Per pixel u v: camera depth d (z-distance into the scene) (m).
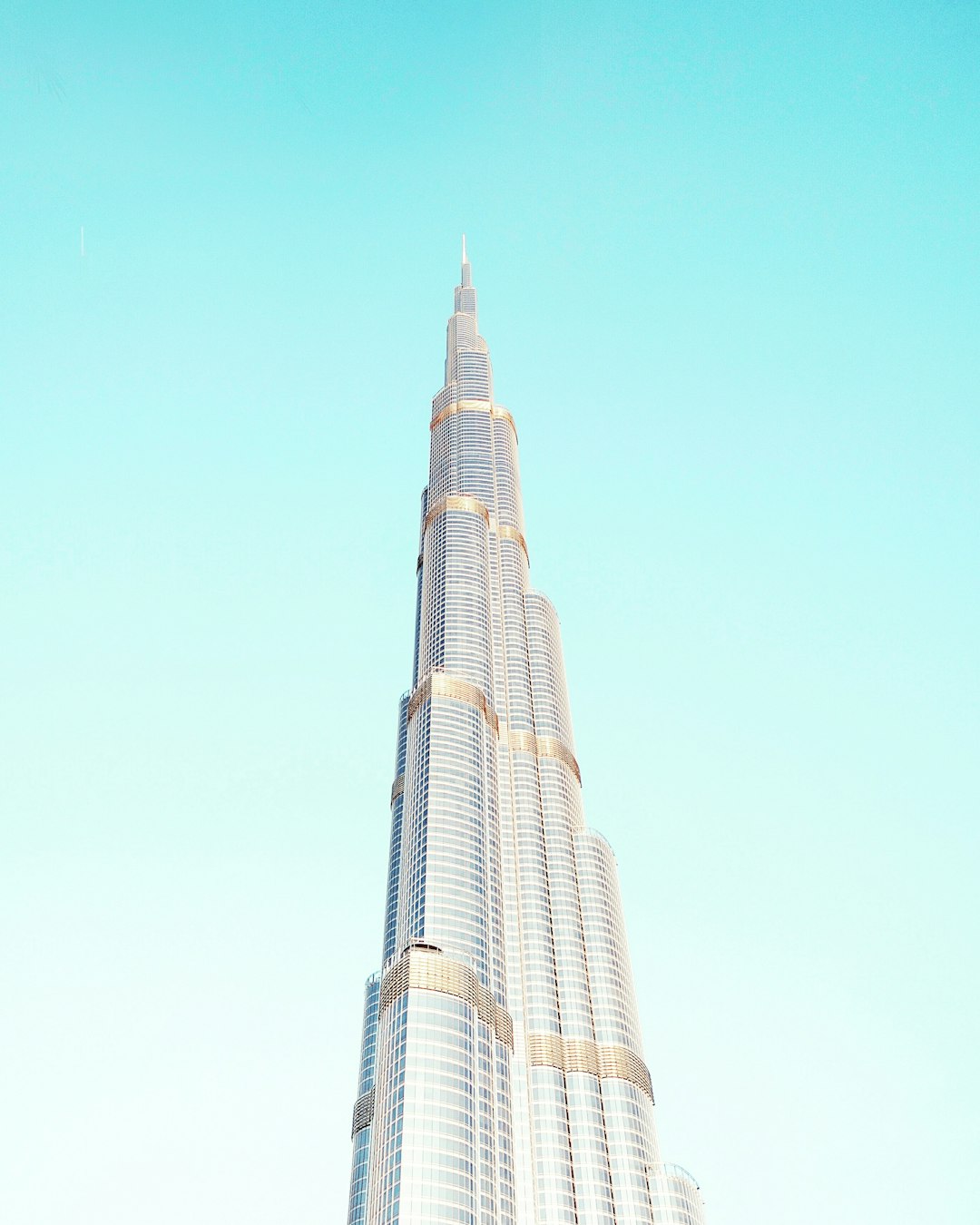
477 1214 188.62
